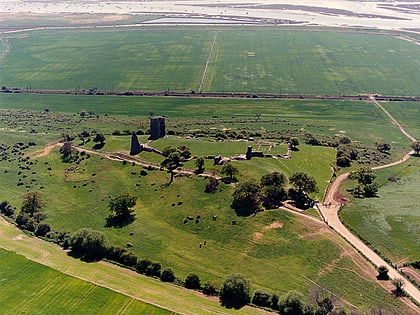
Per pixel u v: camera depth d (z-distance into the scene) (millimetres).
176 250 129250
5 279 114688
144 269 120375
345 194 155250
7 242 133375
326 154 191375
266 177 150375
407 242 123688
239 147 190875
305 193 151875
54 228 142625
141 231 139250
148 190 161875
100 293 108750
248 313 103250
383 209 141500
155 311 102438
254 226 134875
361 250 122000
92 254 127750
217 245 129750
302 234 129250
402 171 185750
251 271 118500
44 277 115250
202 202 149125
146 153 188375
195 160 175750
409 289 107500
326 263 117875
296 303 101938
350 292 107688
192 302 107188
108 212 152000
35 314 102500
